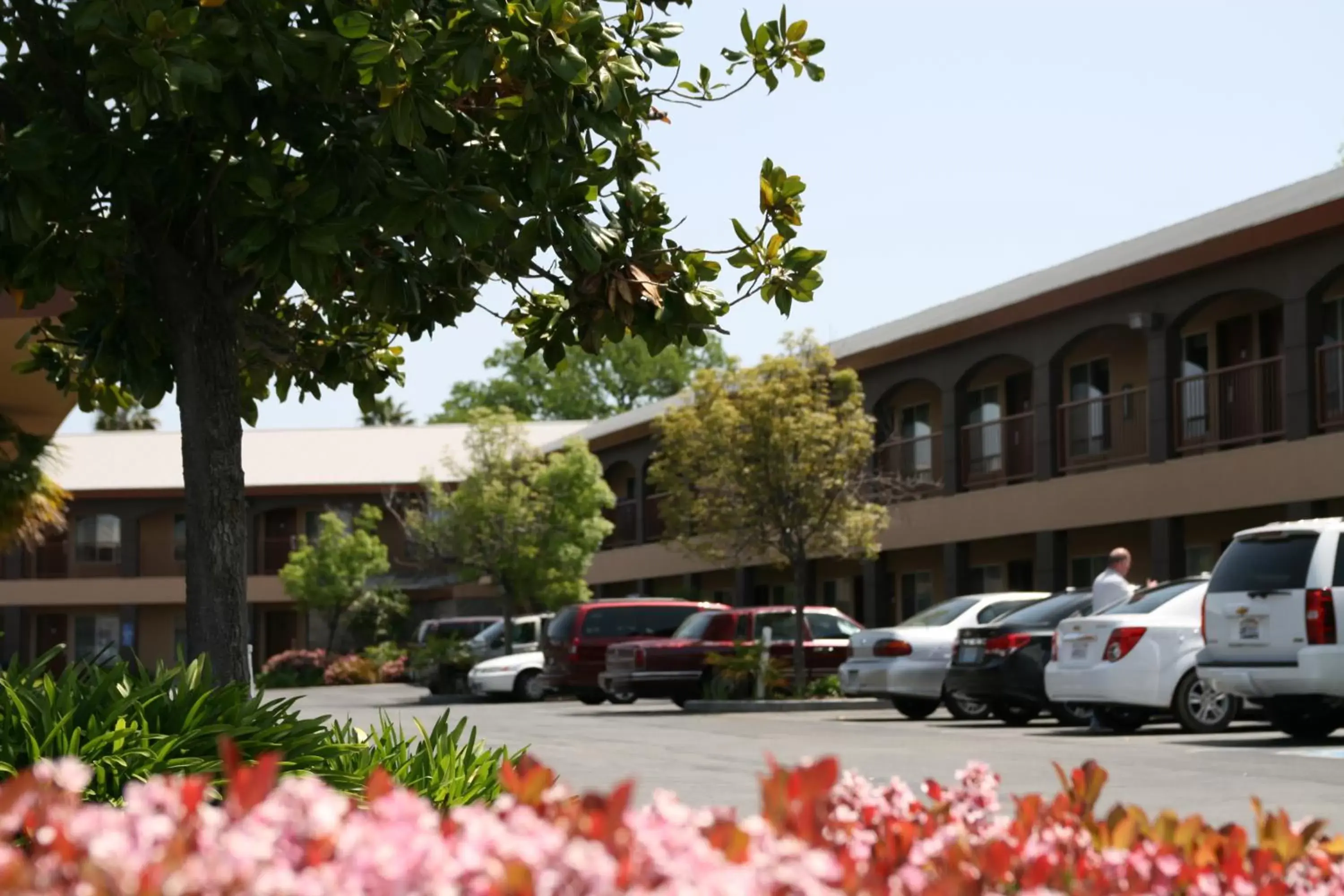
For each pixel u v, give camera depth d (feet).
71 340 32.32
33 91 27.58
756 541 91.66
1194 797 33.71
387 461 187.11
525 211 26.21
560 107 24.23
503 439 131.13
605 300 27.61
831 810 12.12
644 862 8.16
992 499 95.76
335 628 168.35
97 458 186.70
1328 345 73.41
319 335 34.42
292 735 21.33
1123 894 10.12
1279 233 73.00
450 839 8.84
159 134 25.67
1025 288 95.45
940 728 58.65
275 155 27.20
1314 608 45.16
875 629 93.40
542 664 109.29
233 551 26.94
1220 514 87.15
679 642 88.17
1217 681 47.52
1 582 181.37
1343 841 12.23
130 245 27.25
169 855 7.89
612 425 150.41
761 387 91.15
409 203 24.58
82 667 23.06
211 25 23.16
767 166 28.04
